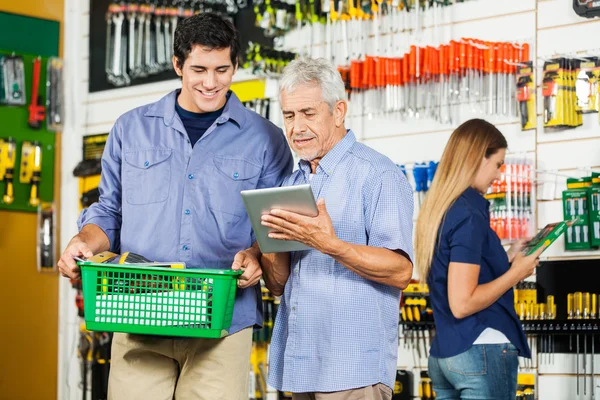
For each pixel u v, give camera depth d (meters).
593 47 5.30
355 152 3.36
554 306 5.24
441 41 5.91
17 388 7.46
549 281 5.27
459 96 5.71
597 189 5.15
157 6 7.27
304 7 6.37
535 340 5.34
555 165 5.37
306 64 3.29
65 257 3.42
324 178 3.35
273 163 3.79
